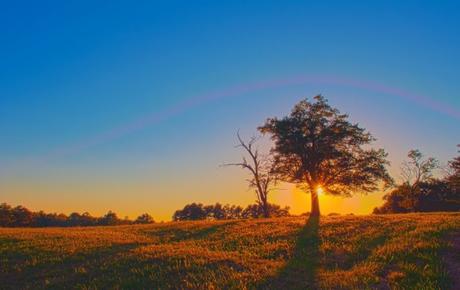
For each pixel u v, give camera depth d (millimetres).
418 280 15766
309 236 26547
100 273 19547
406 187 76062
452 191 77750
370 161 52062
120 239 29547
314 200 51844
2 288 18828
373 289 15305
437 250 19016
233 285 16266
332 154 50875
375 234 24766
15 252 24797
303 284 16453
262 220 39500
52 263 22141
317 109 52719
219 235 30141
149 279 17828
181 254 21641
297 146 50969
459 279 15766
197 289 16062
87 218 154875
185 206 137125
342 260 19906
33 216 143375
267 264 19641
